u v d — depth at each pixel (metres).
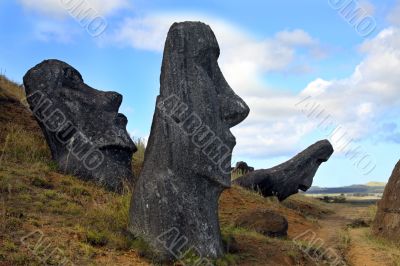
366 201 35.03
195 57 9.62
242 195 18.91
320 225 18.38
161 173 9.30
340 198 36.22
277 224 12.85
